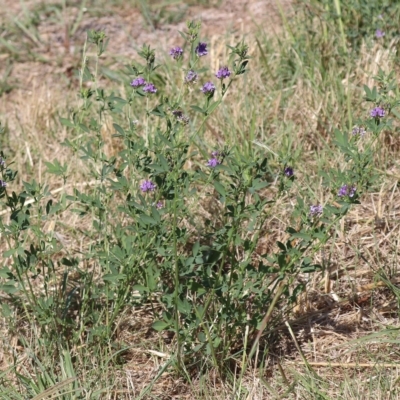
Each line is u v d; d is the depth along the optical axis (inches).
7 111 393.1
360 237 284.8
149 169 237.9
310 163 315.6
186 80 235.8
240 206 233.1
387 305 255.9
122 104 248.8
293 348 245.9
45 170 332.8
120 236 243.0
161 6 457.4
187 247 276.5
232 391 229.1
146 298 240.5
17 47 440.1
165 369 236.5
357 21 379.2
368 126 228.8
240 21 433.7
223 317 226.7
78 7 464.8
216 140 333.7
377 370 229.3
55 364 240.1
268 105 348.8
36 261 238.4
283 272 226.8
